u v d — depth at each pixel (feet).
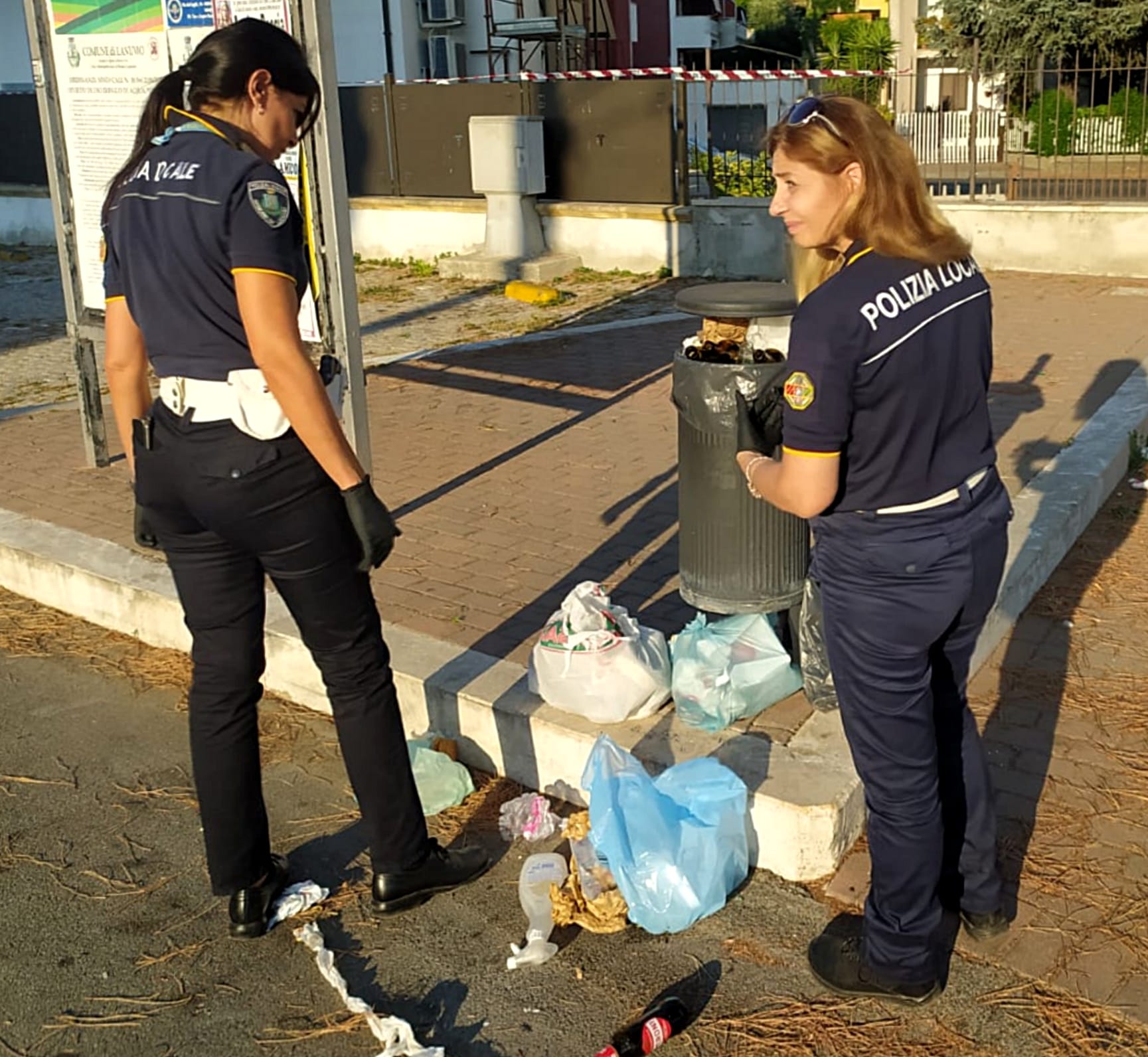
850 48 108.06
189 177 8.27
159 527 9.13
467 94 47.52
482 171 45.52
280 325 8.13
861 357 7.23
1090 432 20.18
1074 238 38.93
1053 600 15.24
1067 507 16.61
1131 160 43.80
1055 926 9.43
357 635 9.36
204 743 9.54
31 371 32.30
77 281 19.84
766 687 11.50
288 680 13.92
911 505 7.66
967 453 7.74
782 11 149.07
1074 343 28.32
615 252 45.19
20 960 9.80
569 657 11.45
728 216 42.47
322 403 8.34
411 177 49.83
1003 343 28.81
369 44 72.74
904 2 94.32
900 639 7.91
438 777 11.72
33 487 20.04
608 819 9.65
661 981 9.23
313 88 8.98
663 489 19.13
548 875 10.02
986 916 9.27
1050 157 47.37
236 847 9.78
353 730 9.57
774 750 10.89
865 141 7.30
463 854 10.51
